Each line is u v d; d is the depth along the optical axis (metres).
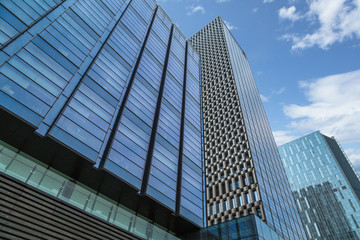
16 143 18.02
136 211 24.55
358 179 143.12
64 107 19.97
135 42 36.06
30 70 18.84
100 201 16.84
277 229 45.88
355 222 116.81
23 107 17.11
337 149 158.62
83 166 19.86
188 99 42.50
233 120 69.31
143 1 47.47
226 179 57.06
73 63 23.14
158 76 37.47
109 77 26.83
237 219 26.69
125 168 22.45
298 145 167.50
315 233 123.50
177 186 27.88
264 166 60.78
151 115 30.58
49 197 14.16
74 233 14.41
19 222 12.24
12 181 12.94
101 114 23.19
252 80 104.44
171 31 53.44
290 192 69.81
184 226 26.73
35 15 22.31
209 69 96.12
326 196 133.75
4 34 18.53
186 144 33.91
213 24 123.06
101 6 33.38
